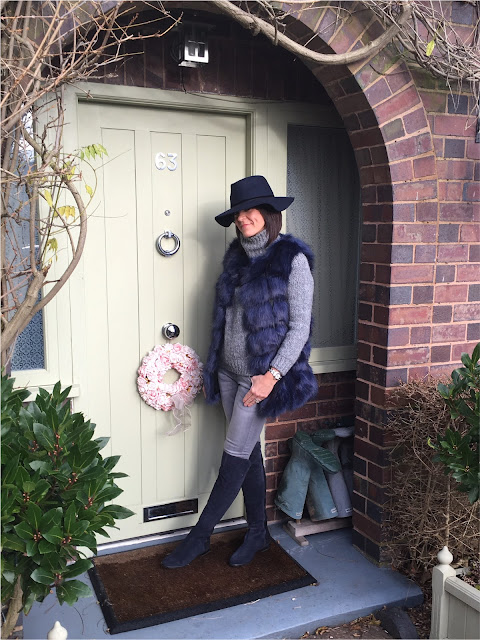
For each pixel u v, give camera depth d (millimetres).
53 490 1758
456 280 2902
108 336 2865
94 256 2779
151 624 2383
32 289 2035
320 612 2502
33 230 2029
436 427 2514
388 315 2762
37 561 1619
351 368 3369
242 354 2627
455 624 2283
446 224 2842
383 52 2598
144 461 3016
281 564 2826
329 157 3270
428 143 2738
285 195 3119
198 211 2994
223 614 2469
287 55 3010
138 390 2943
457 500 2555
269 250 2594
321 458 2947
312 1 2258
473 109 2846
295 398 2586
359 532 2996
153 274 2928
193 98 2828
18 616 2072
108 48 2627
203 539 2791
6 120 1878
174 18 2629
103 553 2896
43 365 2676
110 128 2762
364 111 2652
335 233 3336
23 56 1978
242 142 3064
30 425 1747
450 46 2602
